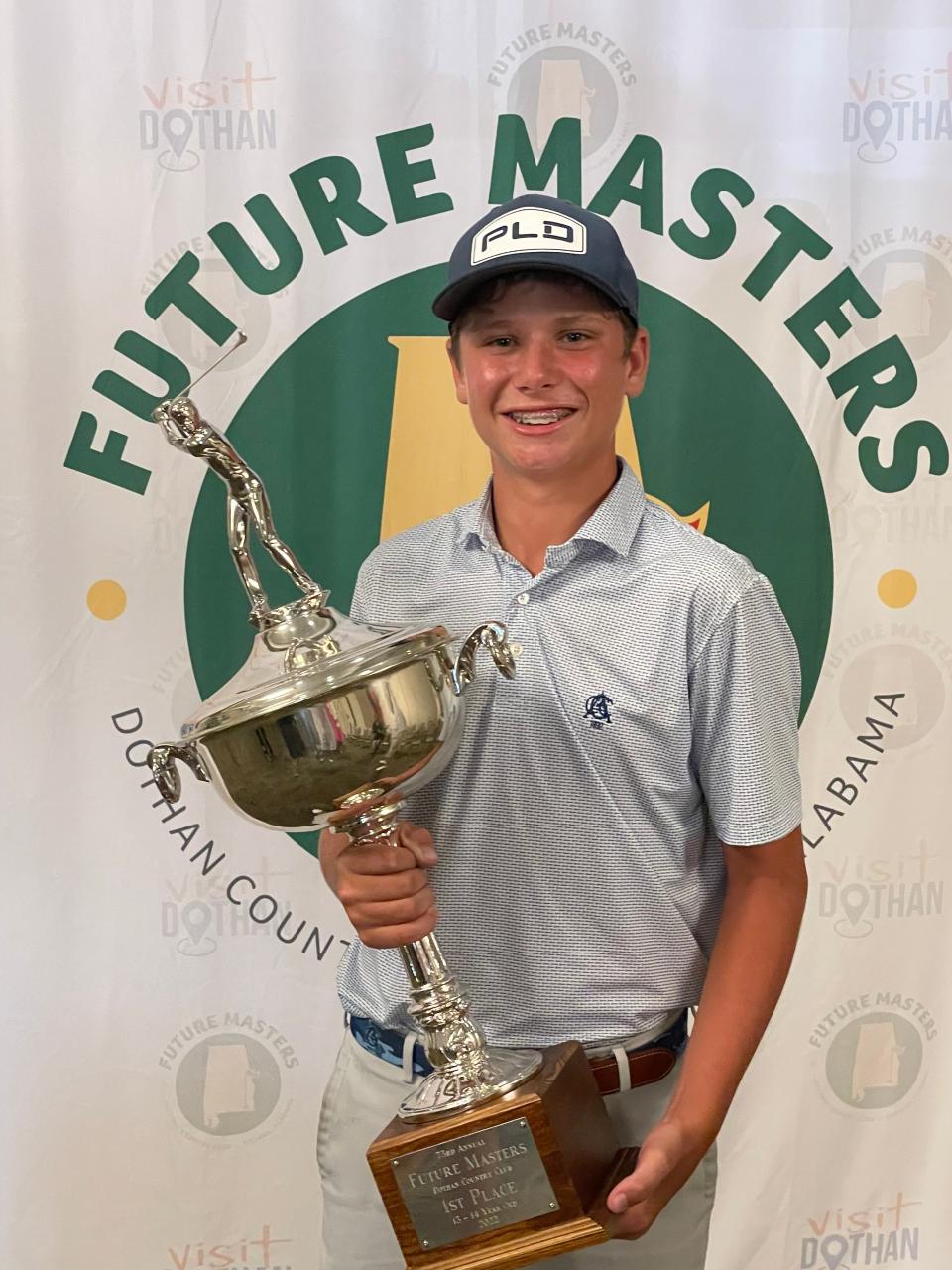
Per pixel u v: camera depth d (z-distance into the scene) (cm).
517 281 115
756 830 117
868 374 172
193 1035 174
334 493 170
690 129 168
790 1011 179
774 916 119
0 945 171
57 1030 172
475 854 120
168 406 111
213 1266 177
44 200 164
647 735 117
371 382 169
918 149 170
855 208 170
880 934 179
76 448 167
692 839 123
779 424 172
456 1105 106
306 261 167
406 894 110
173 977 173
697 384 171
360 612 133
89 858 171
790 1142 180
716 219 169
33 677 169
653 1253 123
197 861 172
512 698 118
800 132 169
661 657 116
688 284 170
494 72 165
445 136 166
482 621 122
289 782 106
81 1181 175
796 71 168
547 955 119
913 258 171
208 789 171
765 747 117
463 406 169
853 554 174
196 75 164
